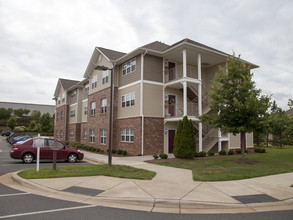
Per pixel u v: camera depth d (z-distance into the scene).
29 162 13.87
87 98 30.48
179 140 15.52
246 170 10.87
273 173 10.30
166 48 20.91
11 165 12.93
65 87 36.72
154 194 6.91
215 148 21.56
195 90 21.23
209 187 7.81
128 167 11.32
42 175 9.21
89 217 5.22
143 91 19.16
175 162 13.55
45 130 52.59
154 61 20.14
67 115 36.62
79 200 6.55
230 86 13.88
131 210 5.81
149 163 13.68
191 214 5.58
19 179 8.72
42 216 5.21
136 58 20.16
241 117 13.31
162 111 20.09
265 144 36.25
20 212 5.45
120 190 7.36
